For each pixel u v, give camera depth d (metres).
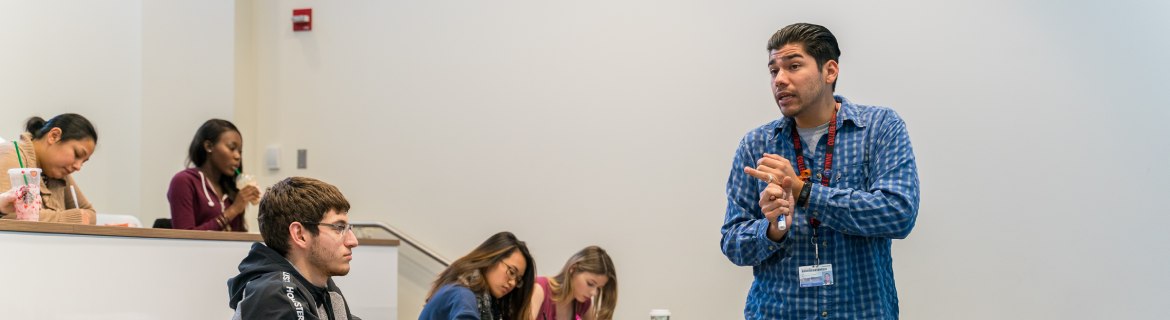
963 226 4.45
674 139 4.86
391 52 5.32
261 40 5.49
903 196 1.99
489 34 5.18
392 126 5.27
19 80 5.10
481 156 5.12
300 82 5.42
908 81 4.57
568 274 3.86
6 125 5.04
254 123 5.44
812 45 2.11
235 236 3.26
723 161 4.77
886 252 2.19
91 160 5.26
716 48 4.84
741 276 4.70
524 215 5.03
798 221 2.14
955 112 4.50
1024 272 4.37
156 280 2.84
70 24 5.27
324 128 5.36
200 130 4.16
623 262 4.87
